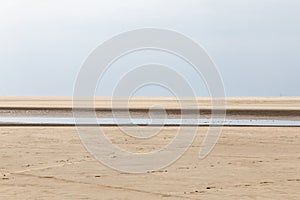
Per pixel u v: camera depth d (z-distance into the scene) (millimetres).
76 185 14195
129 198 12875
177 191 13648
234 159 18297
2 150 19719
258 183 14586
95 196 13039
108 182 14625
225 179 15125
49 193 13281
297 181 14867
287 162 17734
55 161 17703
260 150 20172
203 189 13875
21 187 13891
